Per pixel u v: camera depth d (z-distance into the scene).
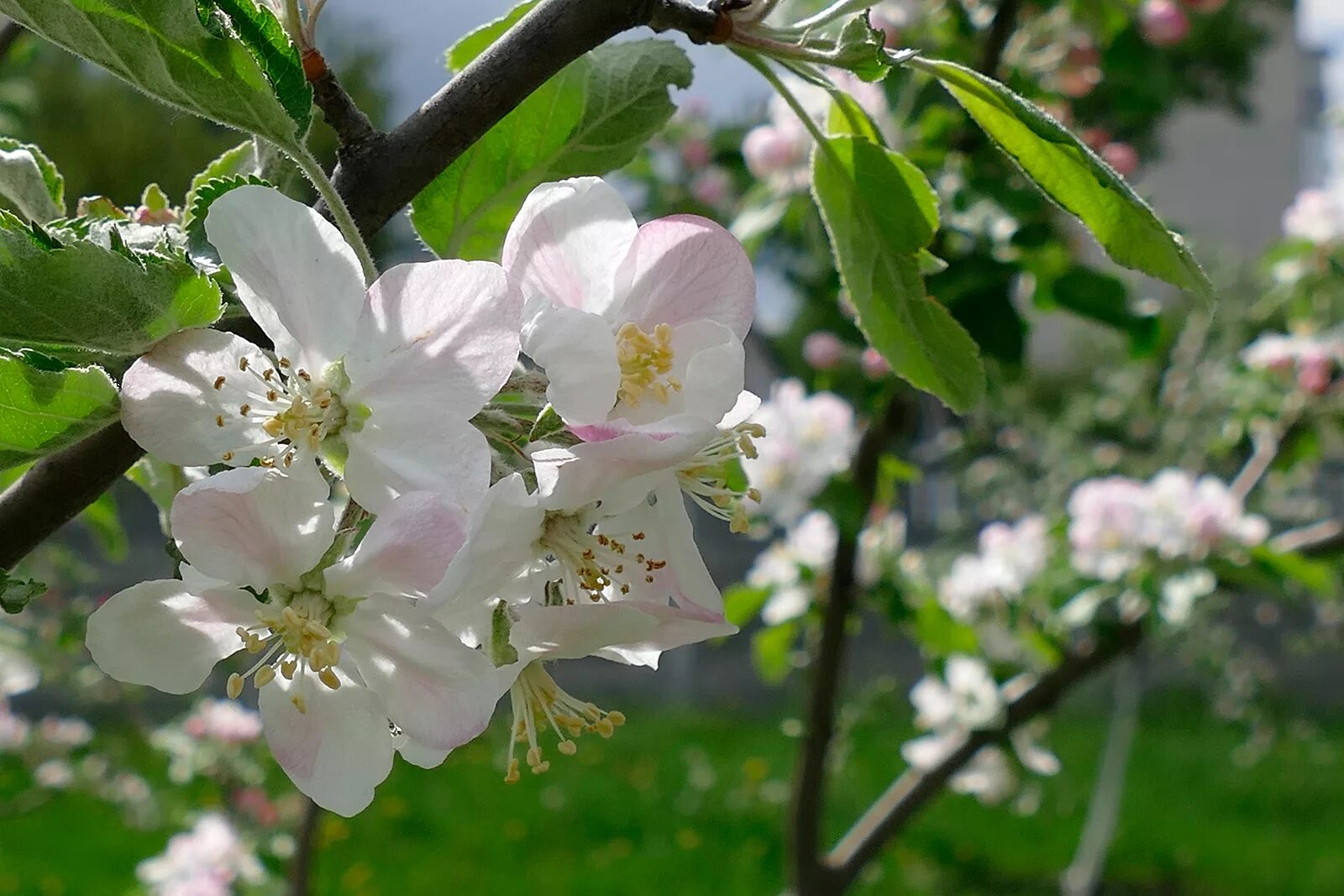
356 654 0.22
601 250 0.22
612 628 0.22
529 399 0.22
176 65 0.21
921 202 0.27
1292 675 2.33
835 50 0.22
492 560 0.21
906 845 1.56
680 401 0.22
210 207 0.20
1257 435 0.79
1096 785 1.86
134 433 0.21
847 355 0.67
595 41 0.22
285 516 0.21
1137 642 0.65
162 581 0.22
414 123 0.22
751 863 1.52
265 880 0.72
